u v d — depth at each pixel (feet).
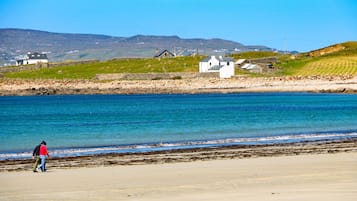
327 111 305.94
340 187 84.69
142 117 292.40
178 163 118.21
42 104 440.86
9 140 187.52
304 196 78.23
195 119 269.64
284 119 257.34
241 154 132.67
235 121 251.39
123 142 172.35
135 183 92.48
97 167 114.42
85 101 469.16
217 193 81.87
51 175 102.94
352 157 122.42
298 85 531.91
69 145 166.50
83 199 79.82
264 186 86.58
